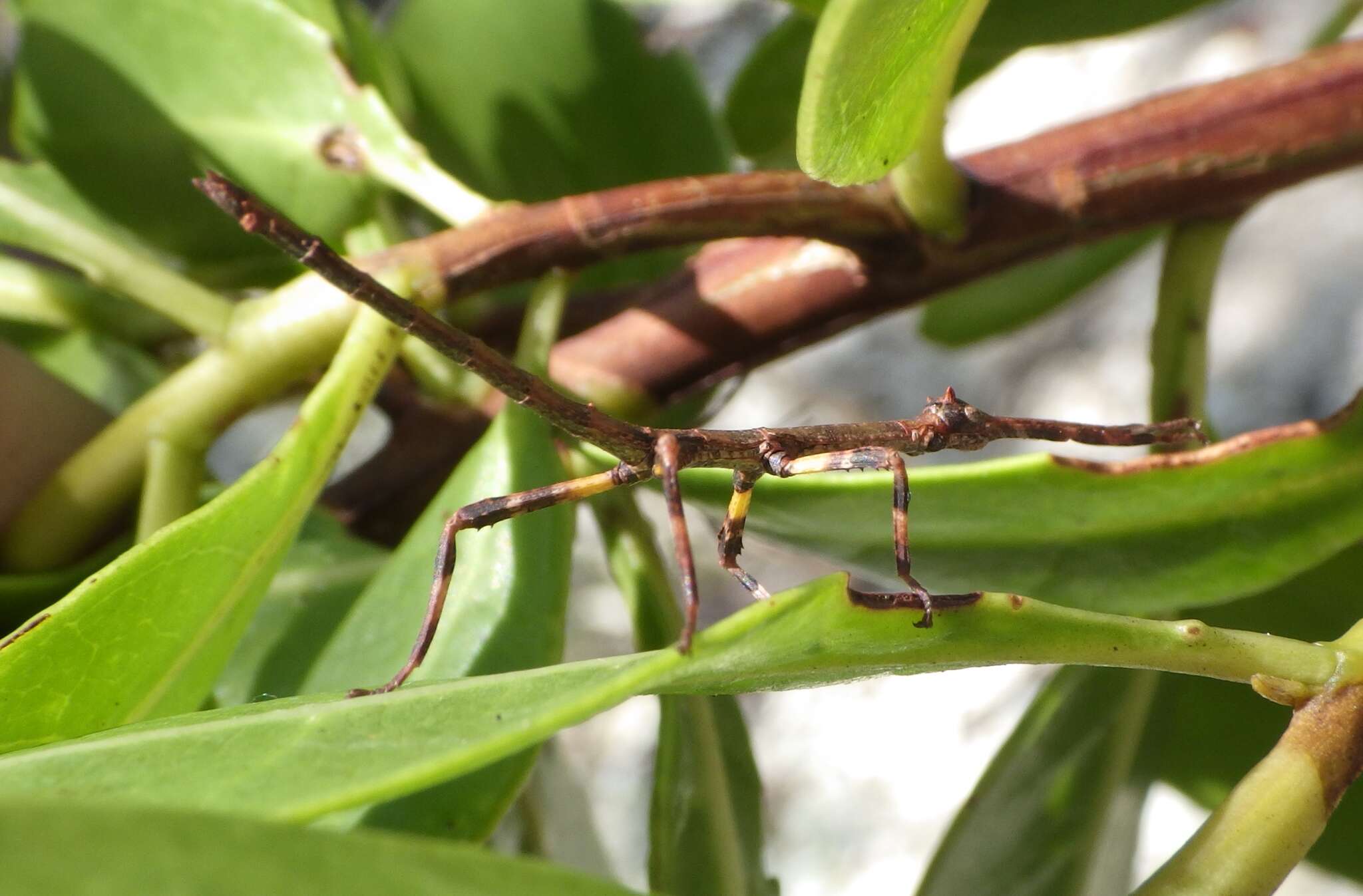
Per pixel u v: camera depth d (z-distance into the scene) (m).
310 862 0.12
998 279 0.24
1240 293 0.38
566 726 0.16
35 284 0.21
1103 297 0.39
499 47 0.23
